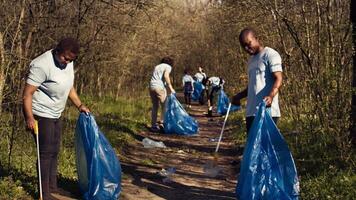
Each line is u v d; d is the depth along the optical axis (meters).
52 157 5.36
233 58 19.41
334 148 6.52
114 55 16.19
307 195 5.45
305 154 6.83
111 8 10.95
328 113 6.39
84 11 10.12
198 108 20.94
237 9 12.11
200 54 33.56
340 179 5.61
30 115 4.96
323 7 7.06
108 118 12.27
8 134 6.51
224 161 8.41
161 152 9.04
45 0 8.17
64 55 4.96
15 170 6.05
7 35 6.63
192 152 9.20
